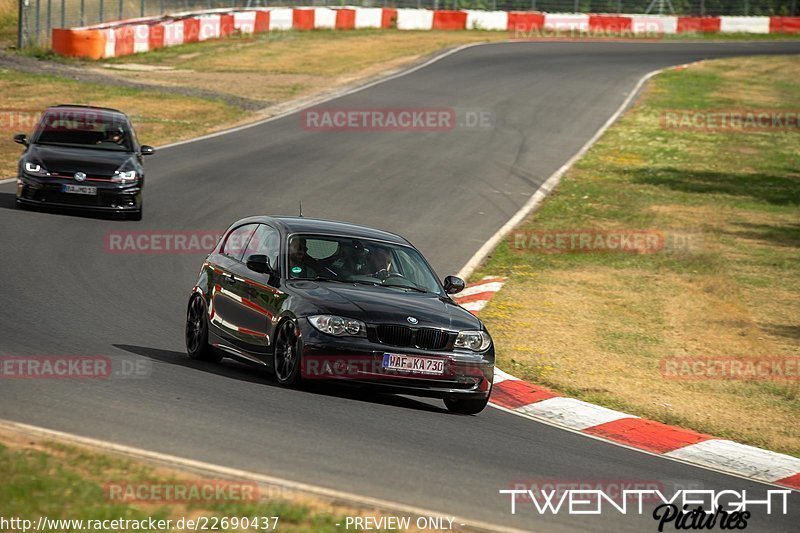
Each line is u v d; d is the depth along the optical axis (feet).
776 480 118.62
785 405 150.30
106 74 502.38
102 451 90.17
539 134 424.05
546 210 303.07
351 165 339.98
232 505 78.23
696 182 361.71
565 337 177.99
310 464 94.43
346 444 103.04
